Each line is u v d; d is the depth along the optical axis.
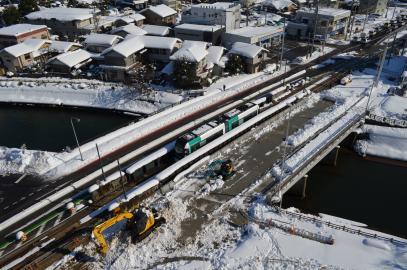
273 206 29.58
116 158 37.78
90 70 62.84
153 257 25.50
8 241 27.45
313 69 61.56
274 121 43.09
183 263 24.95
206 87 54.66
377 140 43.22
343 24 81.38
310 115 44.62
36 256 25.95
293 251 25.64
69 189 33.06
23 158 37.12
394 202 35.44
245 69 60.81
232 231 27.55
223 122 38.47
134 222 26.64
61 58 60.59
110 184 32.12
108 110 52.97
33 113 54.16
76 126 49.66
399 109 47.09
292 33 82.94
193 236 27.12
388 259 24.89
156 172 34.66
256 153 36.62
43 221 29.16
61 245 26.78
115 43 66.81
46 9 85.81
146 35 72.50
